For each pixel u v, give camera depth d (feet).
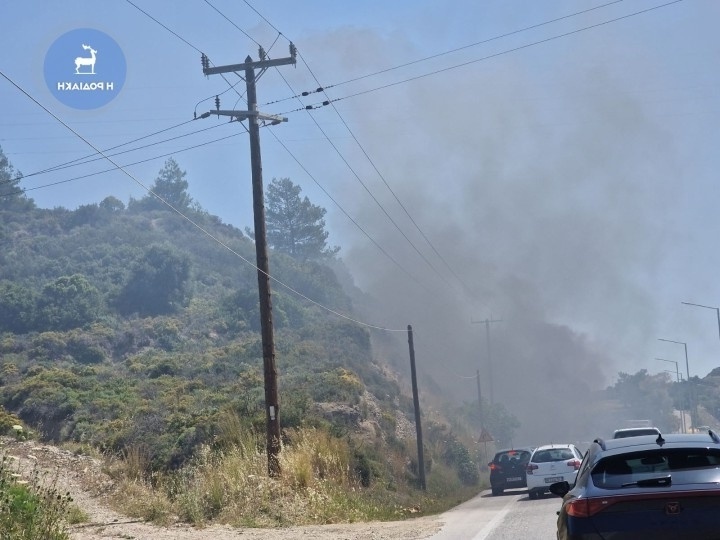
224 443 84.33
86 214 345.92
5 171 362.74
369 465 101.71
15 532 37.86
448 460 167.84
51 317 221.25
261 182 81.15
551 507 69.87
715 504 23.45
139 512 65.62
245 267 296.30
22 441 111.55
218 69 82.74
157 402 137.69
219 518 62.90
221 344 216.54
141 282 251.60
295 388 148.15
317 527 58.18
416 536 49.29
